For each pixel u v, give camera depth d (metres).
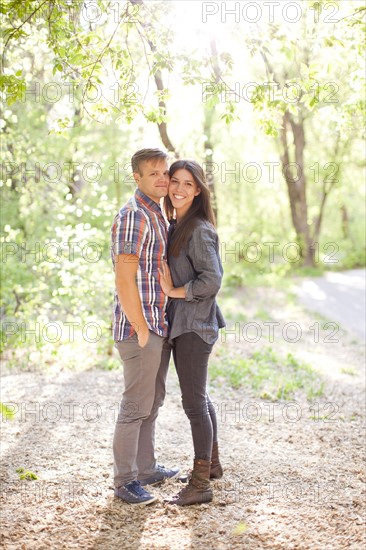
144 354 3.87
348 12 5.16
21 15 4.20
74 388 7.01
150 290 3.86
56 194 9.88
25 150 9.36
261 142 25.11
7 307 8.95
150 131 10.62
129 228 3.79
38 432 5.36
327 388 7.64
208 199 4.00
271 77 4.68
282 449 5.11
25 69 7.05
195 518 3.73
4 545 3.36
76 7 4.48
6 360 8.50
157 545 3.40
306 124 26.11
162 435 5.36
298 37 4.79
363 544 3.37
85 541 3.44
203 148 9.01
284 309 16.11
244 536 3.49
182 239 3.90
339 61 4.73
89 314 8.58
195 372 3.93
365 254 30.05
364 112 5.94
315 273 25.62
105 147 11.55
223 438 5.38
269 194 26.97
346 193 31.83
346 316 15.05
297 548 3.34
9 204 10.01
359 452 5.05
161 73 4.92
